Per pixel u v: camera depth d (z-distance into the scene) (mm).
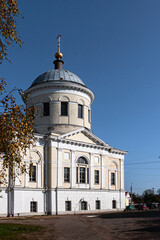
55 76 44312
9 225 21250
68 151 39406
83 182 40594
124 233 17641
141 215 33719
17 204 33000
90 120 45938
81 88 43500
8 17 14266
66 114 42094
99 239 15336
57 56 47906
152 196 103438
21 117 13750
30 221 26328
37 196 35531
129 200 75125
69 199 38000
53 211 36094
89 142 42344
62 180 37844
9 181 32906
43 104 42438
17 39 14727
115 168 46906
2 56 14375
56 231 18672
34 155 36250
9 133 13273
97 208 41656
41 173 36562
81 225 22438
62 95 42312
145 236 16250
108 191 44156
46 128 41312
